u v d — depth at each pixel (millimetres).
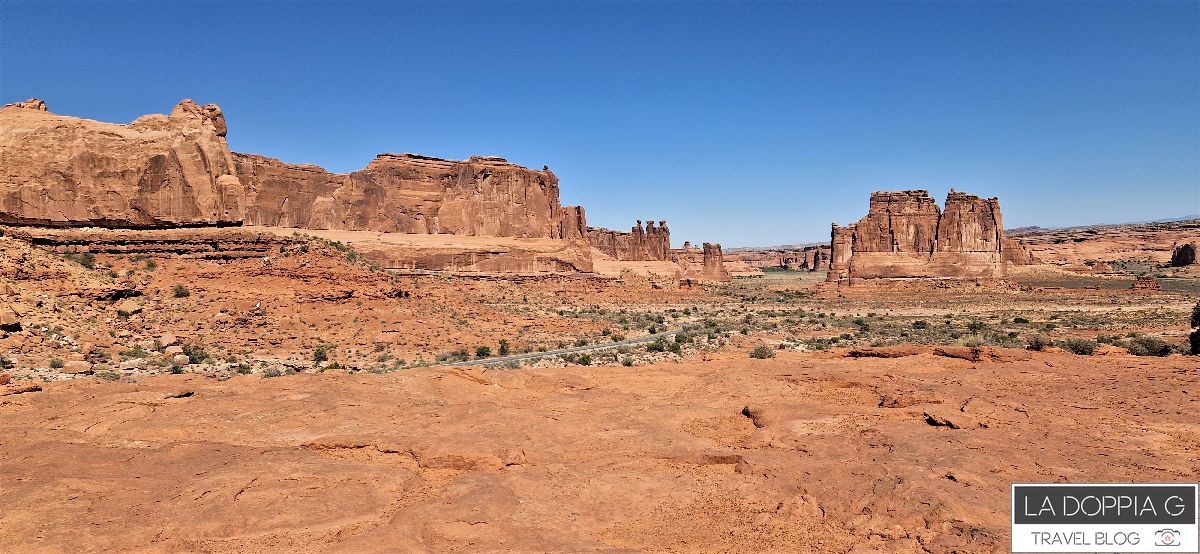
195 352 37281
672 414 20438
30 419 18609
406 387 22953
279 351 40969
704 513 13141
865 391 22953
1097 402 20484
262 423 18469
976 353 30344
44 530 11773
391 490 14266
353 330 46656
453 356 44844
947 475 13953
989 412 19359
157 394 20906
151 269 45250
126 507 12789
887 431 17469
